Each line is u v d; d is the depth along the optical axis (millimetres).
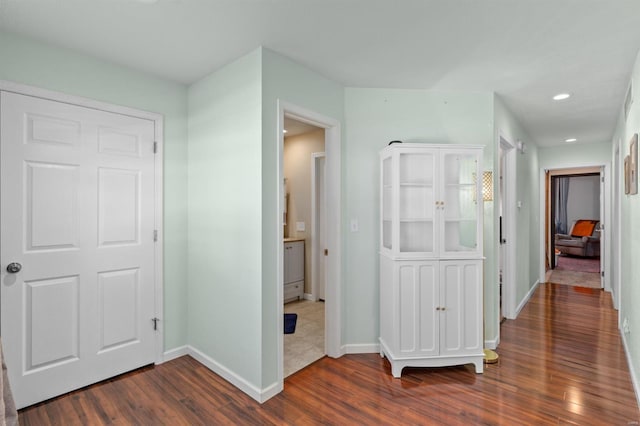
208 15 1939
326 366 2805
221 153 2654
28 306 2215
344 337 3057
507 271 3979
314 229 4840
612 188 4977
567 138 5133
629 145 2799
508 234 3990
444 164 2670
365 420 2072
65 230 2361
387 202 2828
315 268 4844
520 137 4348
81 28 2084
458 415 2111
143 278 2760
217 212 2695
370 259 3086
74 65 2387
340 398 2318
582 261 8133
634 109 2547
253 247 2371
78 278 2424
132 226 2693
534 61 2518
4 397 1535
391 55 2439
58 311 2336
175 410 2186
